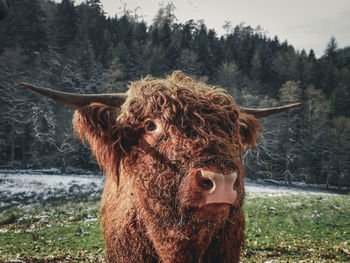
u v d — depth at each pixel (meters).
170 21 139.25
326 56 128.50
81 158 57.94
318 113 76.25
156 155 2.42
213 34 139.12
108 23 127.94
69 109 56.66
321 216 13.05
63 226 12.16
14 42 83.81
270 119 64.12
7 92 58.69
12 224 12.87
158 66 89.75
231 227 2.85
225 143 2.30
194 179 2.09
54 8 113.38
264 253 8.32
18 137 61.00
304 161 70.19
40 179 36.12
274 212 13.62
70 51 85.56
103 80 75.75
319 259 7.77
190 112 2.45
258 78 106.06
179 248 2.46
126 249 2.93
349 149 67.50
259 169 63.12
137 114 2.68
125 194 3.05
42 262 7.74
